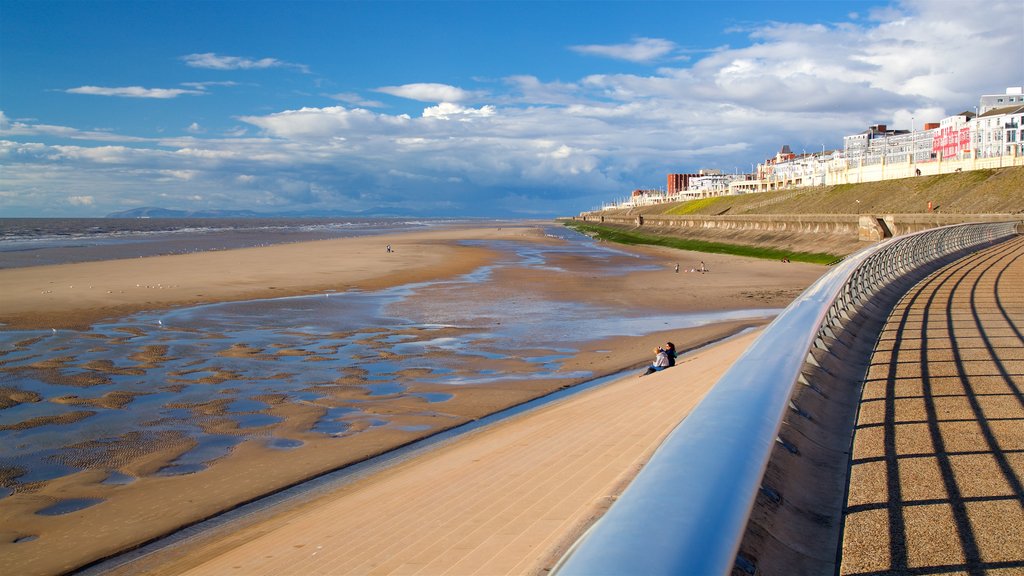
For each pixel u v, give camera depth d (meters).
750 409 3.40
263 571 7.85
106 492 11.81
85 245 88.31
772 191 132.75
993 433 6.89
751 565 3.84
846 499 5.35
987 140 106.69
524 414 15.95
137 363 21.38
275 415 16.31
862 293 16.92
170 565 8.91
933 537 4.62
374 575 7.00
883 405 8.15
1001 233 47.31
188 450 13.91
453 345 24.86
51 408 16.66
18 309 30.81
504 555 6.77
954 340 12.31
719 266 60.44
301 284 42.41
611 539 1.93
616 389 16.69
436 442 14.25
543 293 40.16
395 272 51.03
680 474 2.43
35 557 9.52
